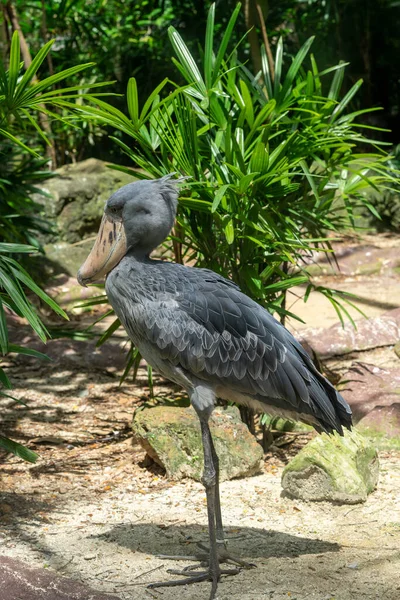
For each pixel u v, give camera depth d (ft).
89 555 19.60
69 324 42.34
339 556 19.44
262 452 24.95
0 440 22.57
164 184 19.04
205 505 22.68
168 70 71.82
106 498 23.25
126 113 70.13
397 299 45.32
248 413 27.25
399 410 27.30
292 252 26.76
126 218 18.95
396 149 65.26
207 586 18.20
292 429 28.78
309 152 26.05
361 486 22.53
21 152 43.73
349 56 77.00
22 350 22.91
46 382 34.01
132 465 25.75
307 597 17.40
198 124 27.50
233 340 18.70
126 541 20.42
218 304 18.79
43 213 50.52
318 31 75.72
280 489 23.68
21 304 22.03
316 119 26.40
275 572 18.65
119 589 17.98
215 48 68.74
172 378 19.31
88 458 26.40
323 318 41.96
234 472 24.41
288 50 74.43
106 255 19.16
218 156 25.71
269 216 24.85
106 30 72.33
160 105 23.39
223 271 26.04
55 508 22.47
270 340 18.88
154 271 18.93
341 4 75.20
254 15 37.52
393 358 35.50
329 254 52.80
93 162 55.83
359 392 30.07
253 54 37.70
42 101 23.16
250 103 24.45
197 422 24.56
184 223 25.62
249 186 24.56
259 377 18.83
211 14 25.58
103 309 45.19
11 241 42.78
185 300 18.69
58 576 17.79
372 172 62.49
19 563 18.20
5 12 48.32
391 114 82.33
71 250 50.29
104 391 33.14
